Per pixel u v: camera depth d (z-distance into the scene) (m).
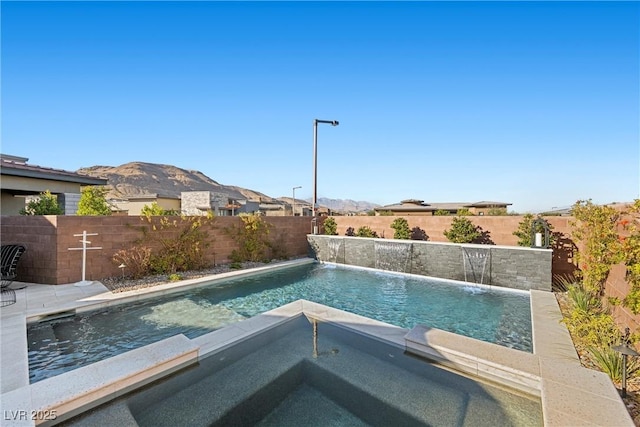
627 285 4.41
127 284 8.23
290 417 3.14
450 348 4.15
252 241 12.13
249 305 7.45
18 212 12.01
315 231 14.55
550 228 8.80
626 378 3.40
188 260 10.26
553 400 2.86
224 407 3.27
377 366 4.14
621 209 4.92
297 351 4.55
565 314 5.83
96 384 3.25
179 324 6.01
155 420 3.03
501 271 8.83
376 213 30.34
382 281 10.11
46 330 5.55
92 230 8.48
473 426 2.93
